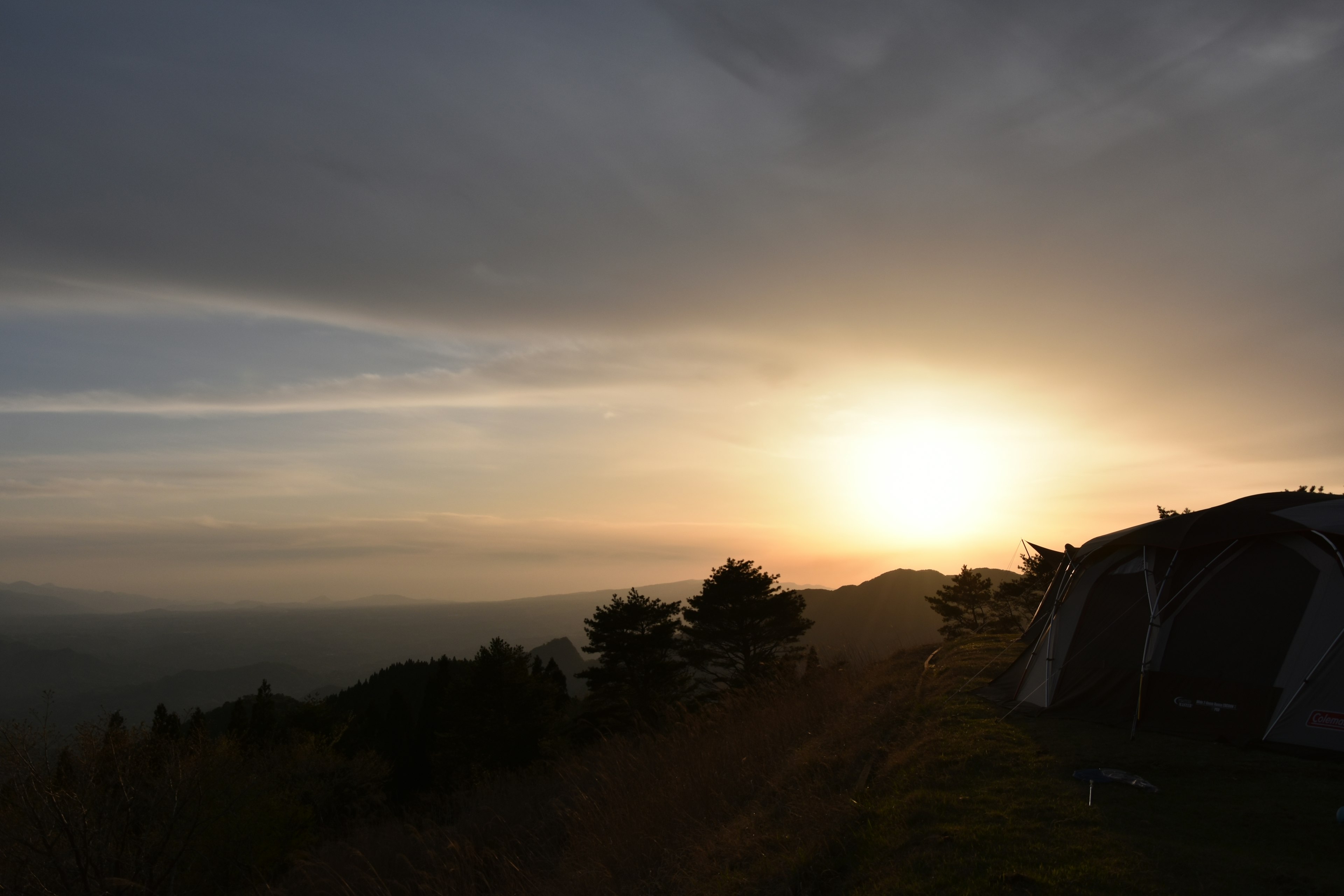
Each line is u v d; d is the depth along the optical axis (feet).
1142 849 17.84
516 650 132.98
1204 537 29.48
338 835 85.76
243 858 70.44
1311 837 18.22
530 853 40.27
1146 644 29.60
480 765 113.60
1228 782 22.40
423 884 39.75
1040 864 17.46
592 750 64.69
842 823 22.75
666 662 123.54
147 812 49.34
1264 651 26.71
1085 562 35.27
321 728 142.92
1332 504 28.02
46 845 40.96
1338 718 24.26
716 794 31.71
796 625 126.00
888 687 44.91
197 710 109.50
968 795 22.76
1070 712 31.04
